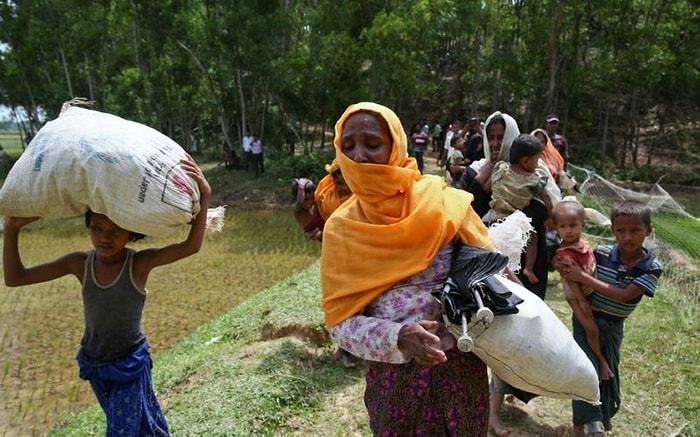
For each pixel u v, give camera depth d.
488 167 4.02
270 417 3.86
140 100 27.00
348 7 18.91
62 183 2.42
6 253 2.74
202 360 5.02
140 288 2.83
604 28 22.77
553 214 3.32
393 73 18.41
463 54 29.23
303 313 5.63
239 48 21.36
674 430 3.55
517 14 23.55
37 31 25.94
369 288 1.86
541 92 22.70
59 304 8.84
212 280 9.80
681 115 26.41
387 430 1.97
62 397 5.82
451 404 1.91
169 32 22.84
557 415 3.79
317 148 29.11
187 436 3.60
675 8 20.34
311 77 20.38
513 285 2.04
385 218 1.92
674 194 19.03
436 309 1.88
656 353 4.69
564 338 1.97
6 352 6.99
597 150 24.91
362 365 4.78
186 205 2.57
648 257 3.13
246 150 22.20
